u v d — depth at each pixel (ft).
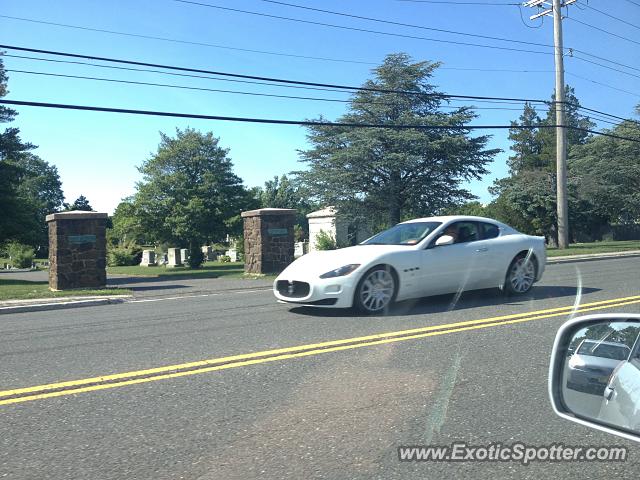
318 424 13.83
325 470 11.44
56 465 11.83
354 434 13.20
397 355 20.03
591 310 28.09
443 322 25.67
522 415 14.30
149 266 124.06
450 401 15.30
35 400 16.02
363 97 109.70
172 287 52.34
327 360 19.58
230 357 20.30
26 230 100.53
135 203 107.34
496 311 28.27
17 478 11.27
